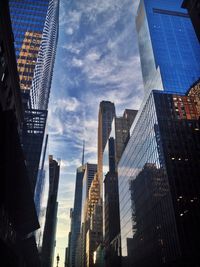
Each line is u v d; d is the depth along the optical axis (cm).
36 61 12681
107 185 19575
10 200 5606
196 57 15950
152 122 10475
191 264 6794
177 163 8938
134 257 11262
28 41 13350
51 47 17475
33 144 11962
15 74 5722
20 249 7819
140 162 11500
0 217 4778
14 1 14712
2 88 5100
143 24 18662
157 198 9119
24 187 5975
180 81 14162
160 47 16350
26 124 12212
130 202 12744
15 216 6575
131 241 11931
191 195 8231
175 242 7494
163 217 8481
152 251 9094
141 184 11050
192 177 8669
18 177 5516
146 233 9912
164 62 15438
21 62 12519
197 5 6475
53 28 18088
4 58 4991
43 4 15000
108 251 16975
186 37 17212
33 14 14450
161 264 8225
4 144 4334
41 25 14062
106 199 19388
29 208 6919
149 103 11081
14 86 5922
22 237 8488
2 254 5591
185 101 10838
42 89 14975
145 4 18938
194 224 7638
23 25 13900
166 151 9181
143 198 10625
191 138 9725
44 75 15288
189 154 9256
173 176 8600
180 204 7969
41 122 12475
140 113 12456
